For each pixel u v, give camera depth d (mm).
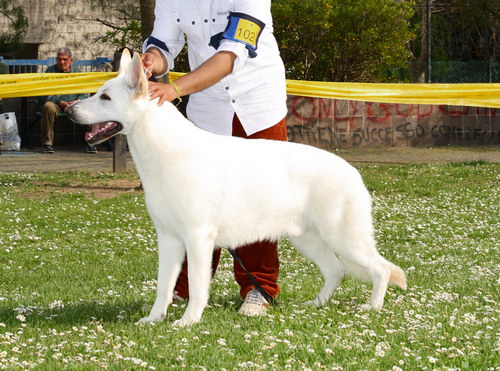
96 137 5117
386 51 22016
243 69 5848
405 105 21750
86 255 8648
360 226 5676
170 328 5172
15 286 7090
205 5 5785
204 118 6070
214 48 5828
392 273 5980
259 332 5207
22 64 22047
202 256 5242
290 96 20906
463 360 4547
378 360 4512
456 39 30406
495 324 5438
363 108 21500
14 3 25859
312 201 5605
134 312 5844
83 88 12742
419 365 4422
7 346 4676
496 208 12258
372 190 14078
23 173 15398
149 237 9805
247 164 5340
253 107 5926
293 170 5508
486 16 29062
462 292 6703
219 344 4809
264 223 5465
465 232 10383
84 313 5699
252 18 5586
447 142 22266
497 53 29703
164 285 5461
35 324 5316
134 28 22562
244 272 6090
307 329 5277
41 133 19406
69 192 13219
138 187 13703
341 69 22453
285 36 21828
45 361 4406
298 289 6805
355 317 5586
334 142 21359
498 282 7039
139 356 4531
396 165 17594
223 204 5258
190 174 5133
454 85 14336
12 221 10570
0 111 21094
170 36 5992
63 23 26797
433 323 5410
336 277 6148
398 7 21906
